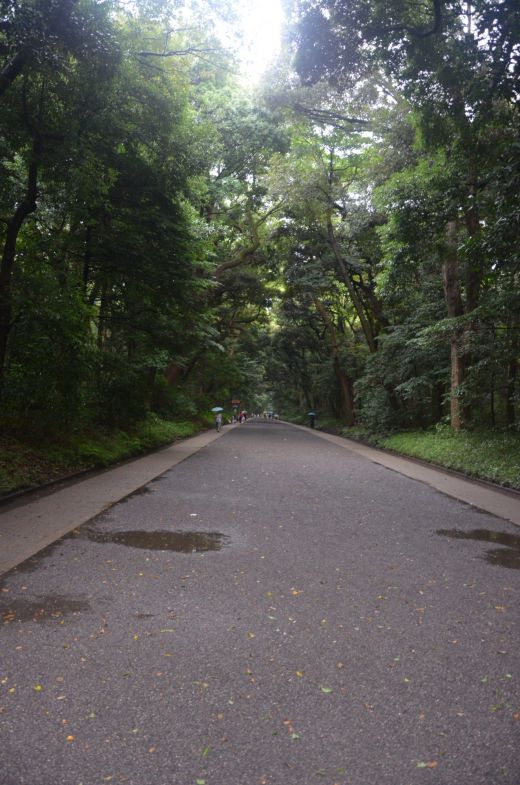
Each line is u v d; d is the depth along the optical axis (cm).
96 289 1770
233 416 6388
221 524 793
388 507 974
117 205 1574
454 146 1238
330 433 4122
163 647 387
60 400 1369
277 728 292
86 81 1094
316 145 2744
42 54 949
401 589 525
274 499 1020
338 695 327
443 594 513
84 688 329
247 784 249
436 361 2458
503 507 1001
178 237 1723
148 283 1748
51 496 980
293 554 641
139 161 1478
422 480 1368
